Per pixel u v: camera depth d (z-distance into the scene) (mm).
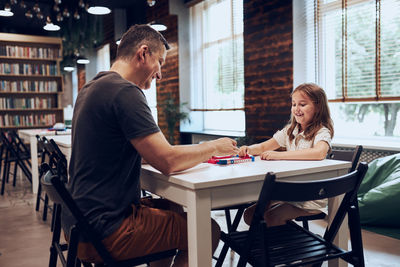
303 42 4086
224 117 5906
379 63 3416
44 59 7539
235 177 1265
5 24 9523
